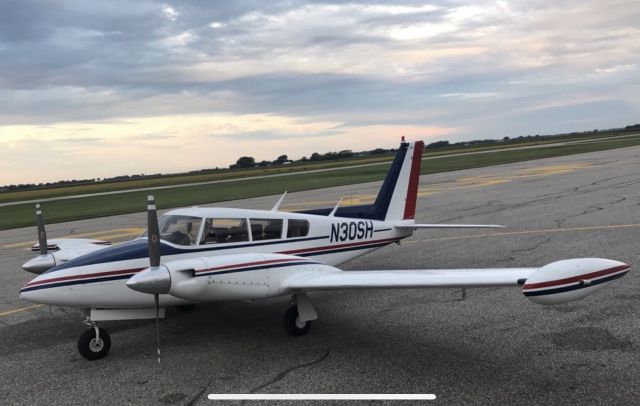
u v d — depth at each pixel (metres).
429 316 7.60
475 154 72.44
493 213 17.30
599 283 5.38
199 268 6.28
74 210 30.53
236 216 7.70
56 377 6.00
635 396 4.95
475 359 5.97
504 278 5.80
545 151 64.12
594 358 5.82
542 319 7.17
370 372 5.73
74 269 6.42
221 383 5.62
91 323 6.61
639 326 6.68
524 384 5.29
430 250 12.42
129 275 6.63
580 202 18.44
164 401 5.24
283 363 6.11
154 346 6.92
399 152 10.38
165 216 7.68
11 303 9.41
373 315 7.80
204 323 7.81
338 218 9.12
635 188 21.31
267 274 6.75
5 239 18.84
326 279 6.72
